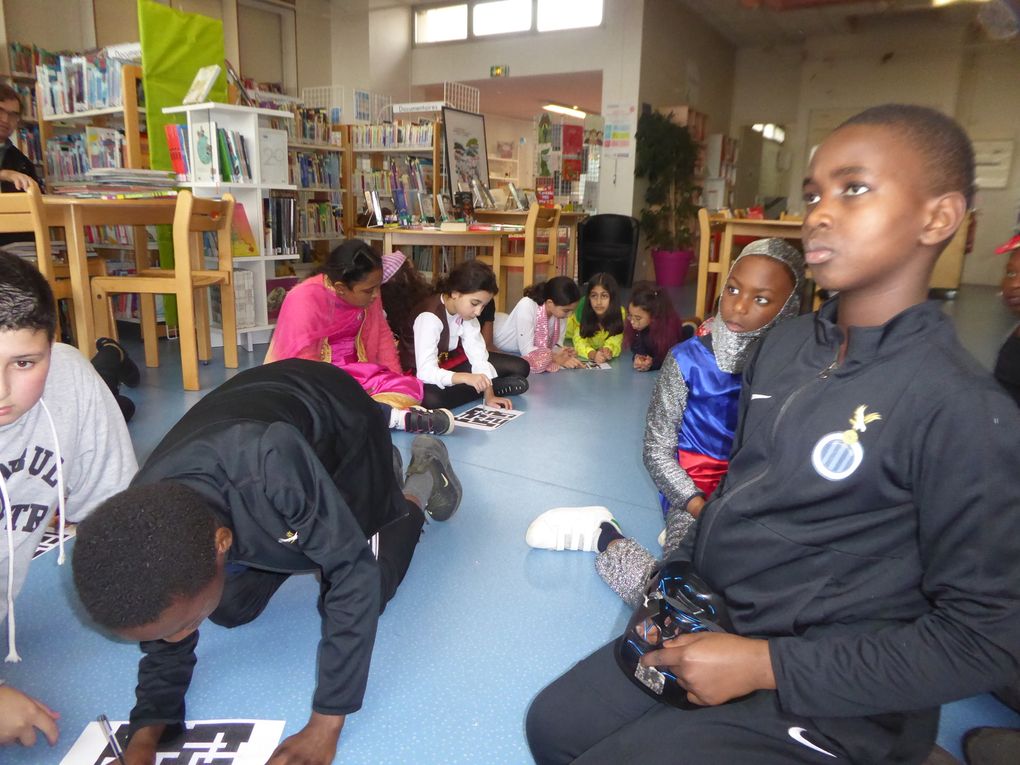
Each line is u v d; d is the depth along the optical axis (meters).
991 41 8.82
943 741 1.13
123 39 6.92
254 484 0.91
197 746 1.09
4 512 1.09
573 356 4.02
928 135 0.68
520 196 6.38
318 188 5.87
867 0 8.04
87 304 3.08
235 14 7.91
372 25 8.88
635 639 0.96
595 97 10.73
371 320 2.82
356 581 0.98
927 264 0.73
